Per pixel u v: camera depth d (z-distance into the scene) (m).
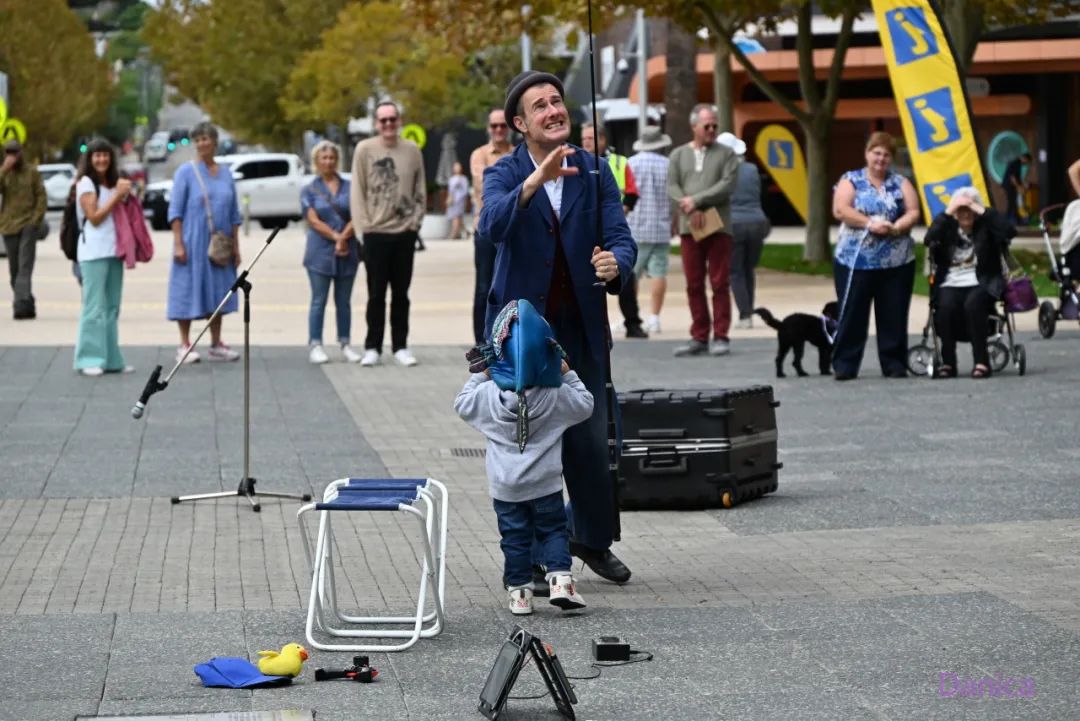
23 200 35.22
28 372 26.70
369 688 10.46
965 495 16.62
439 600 11.73
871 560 13.94
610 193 12.74
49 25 129.25
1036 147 77.25
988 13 45.22
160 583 13.39
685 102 54.53
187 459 19.14
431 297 42.22
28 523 15.73
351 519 15.98
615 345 30.23
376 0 101.00
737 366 27.06
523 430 12.03
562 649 11.37
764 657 11.02
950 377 25.20
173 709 9.98
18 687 10.43
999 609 12.12
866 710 9.80
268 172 93.12
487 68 100.12
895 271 25.17
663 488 16.19
